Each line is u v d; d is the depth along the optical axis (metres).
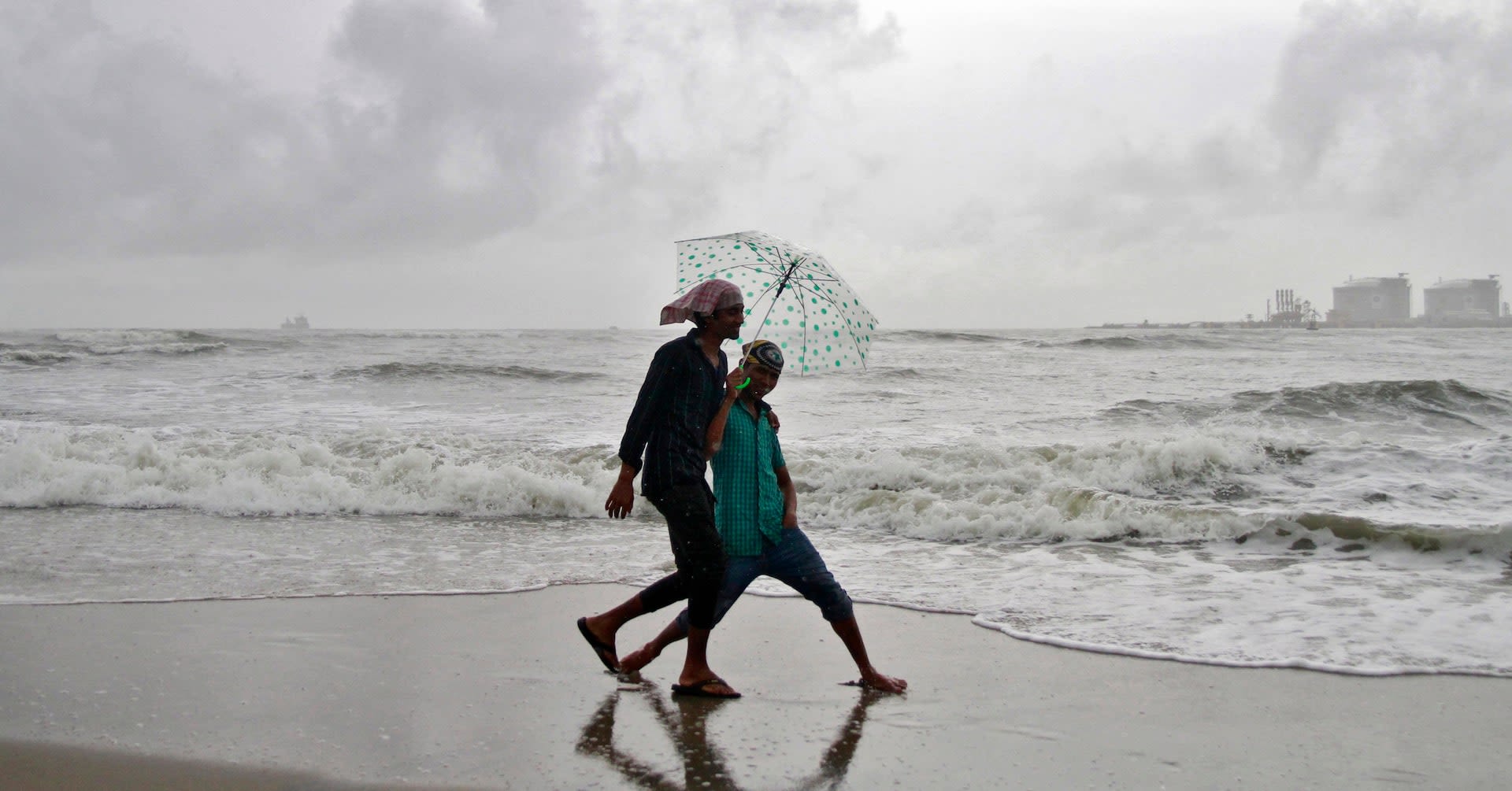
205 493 9.43
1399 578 6.53
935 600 6.09
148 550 7.46
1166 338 38.00
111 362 26.61
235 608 5.84
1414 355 31.33
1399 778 3.55
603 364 27.41
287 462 10.25
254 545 7.69
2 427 12.66
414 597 6.14
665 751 3.74
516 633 5.36
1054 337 46.25
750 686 4.50
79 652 4.93
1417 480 9.33
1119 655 4.99
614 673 4.65
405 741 3.82
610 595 6.19
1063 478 9.70
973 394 19.20
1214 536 7.75
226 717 4.07
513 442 12.39
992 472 9.70
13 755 3.69
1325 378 22.44
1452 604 5.88
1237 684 4.55
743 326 4.35
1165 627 5.46
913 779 3.50
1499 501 8.66
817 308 4.46
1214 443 9.93
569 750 3.74
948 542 7.98
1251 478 9.71
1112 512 8.09
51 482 9.46
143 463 10.30
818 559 4.47
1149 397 17.98
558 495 9.22
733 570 4.34
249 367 25.44
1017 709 4.22
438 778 3.50
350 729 3.94
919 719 4.10
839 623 4.46
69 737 3.86
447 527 8.57
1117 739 3.89
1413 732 3.98
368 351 33.19
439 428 14.15
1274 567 6.90
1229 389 19.72
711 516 4.23
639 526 8.71
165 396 18.72
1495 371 24.17
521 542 7.93
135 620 5.55
